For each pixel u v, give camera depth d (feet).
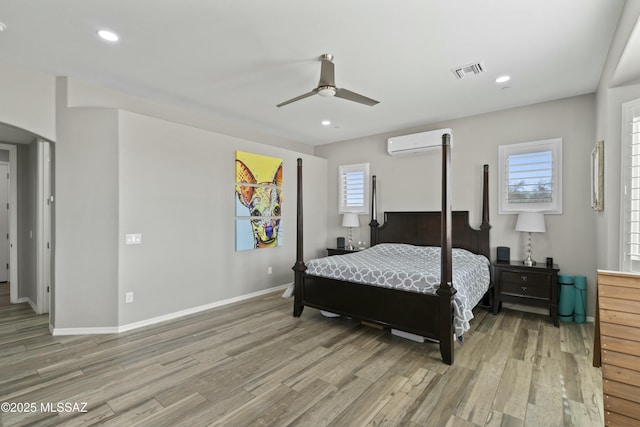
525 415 6.36
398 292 9.71
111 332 10.79
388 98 12.42
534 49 8.69
